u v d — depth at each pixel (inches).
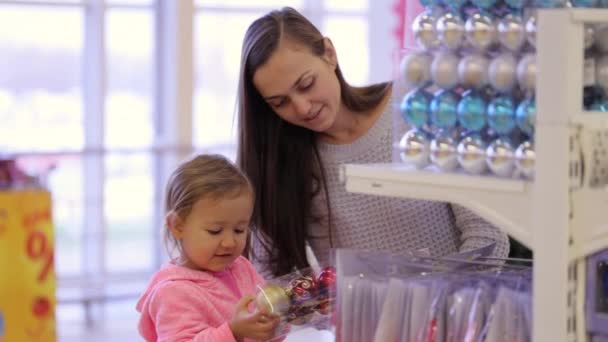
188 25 249.1
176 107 249.8
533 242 56.0
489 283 61.9
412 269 65.9
